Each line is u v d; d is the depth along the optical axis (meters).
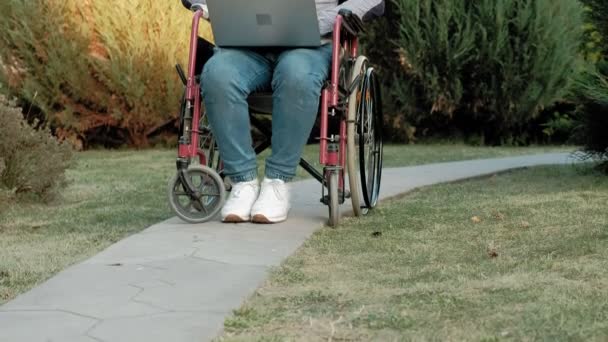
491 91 10.54
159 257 3.71
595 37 7.23
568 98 7.27
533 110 10.58
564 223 4.56
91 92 9.81
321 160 4.40
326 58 4.48
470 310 2.94
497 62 10.37
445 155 9.38
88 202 5.66
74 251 4.05
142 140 10.49
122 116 10.01
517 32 10.29
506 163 8.08
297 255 3.89
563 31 10.28
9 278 3.51
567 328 2.70
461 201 5.52
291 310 3.02
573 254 3.77
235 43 4.41
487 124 11.25
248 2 4.32
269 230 4.34
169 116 10.14
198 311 2.96
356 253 3.95
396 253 3.94
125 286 3.25
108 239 4.34
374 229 4.53
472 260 3.76
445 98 10.58
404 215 4.96
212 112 4.37
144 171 7.70
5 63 9.61
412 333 2.73
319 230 4.48
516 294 3.11
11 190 5.38
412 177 6.80
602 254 3.75
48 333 2.71
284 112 4.36
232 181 4.59
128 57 9.73
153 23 9.82
